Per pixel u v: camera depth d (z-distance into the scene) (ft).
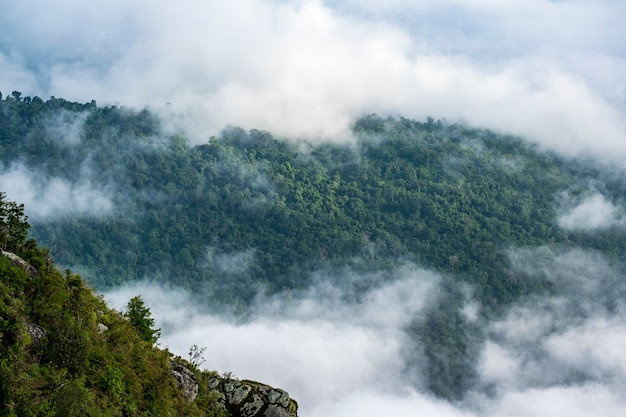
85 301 219.20
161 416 210.38
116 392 200.13
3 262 203.51
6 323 187.83
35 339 193.36
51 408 179.93
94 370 200.64
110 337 219.20
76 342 197.67
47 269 218.18
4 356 183.01
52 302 207.10
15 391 175.73
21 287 202.28
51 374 187.93
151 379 217.77
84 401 183.83
